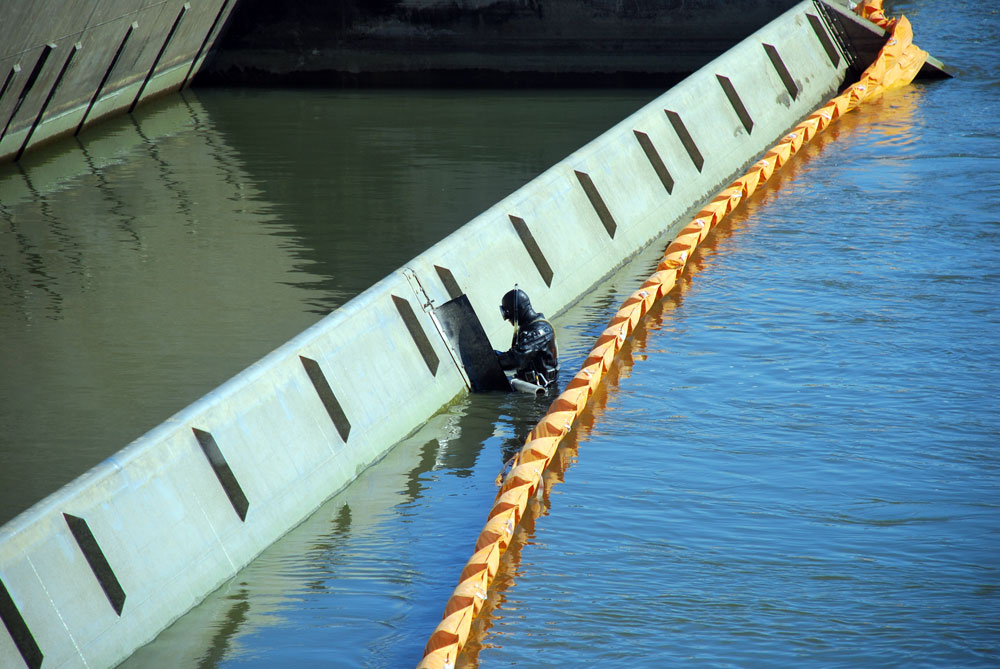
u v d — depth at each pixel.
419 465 44.06
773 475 41.75
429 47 130.00
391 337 47.88
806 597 33.78
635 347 54.53
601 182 69.50
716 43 123.94
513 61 129.00
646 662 30.78
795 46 104.69
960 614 32.66
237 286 67.31
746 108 91.50
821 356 52.56
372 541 38.34
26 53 90.62
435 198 85.12
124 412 50.81
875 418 46.22
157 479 35.12
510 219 59.69
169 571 34.19
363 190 88.12
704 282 63.00
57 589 30.83
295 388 41.91
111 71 109.88
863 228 70.94
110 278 69.25
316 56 132.62
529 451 42.56
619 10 124.62
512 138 104.12
